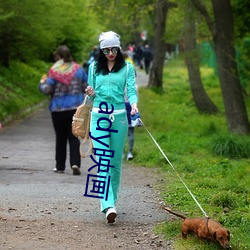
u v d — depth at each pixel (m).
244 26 37.56
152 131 37.25
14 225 14.64
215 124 40.03
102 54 15.09
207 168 23.44
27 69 58.50
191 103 56.47
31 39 45.59
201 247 12.55
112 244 13.31
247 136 31.88
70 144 22.42
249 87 53.31
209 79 79.50
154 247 13.09
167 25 65.19
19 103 43.94
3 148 29.28
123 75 15.03
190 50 49.41
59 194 18.36
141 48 106.94
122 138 15.21
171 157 25.70
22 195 18.09
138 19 71.19
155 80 66.88
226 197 16.89
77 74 22.03
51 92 22.17
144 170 23.75
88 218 15.45
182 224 13.45
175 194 18.30
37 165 24.61
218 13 33.81
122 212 16.12
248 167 23.50
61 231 14.23
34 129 37.12
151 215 15.81
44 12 42.12
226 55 33.94
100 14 49.81
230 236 13.21
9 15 36.84
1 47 48.94
